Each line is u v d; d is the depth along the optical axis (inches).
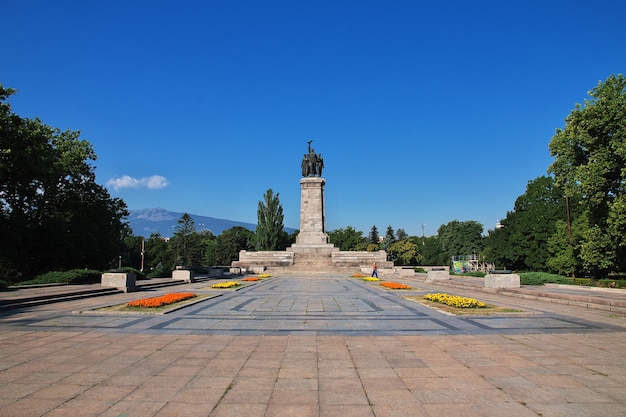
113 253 1921.8
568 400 276.8
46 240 1595.7
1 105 1353.3
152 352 408.5
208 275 1989.4
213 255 4859.7
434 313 676.1
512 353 404.2
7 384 308.8
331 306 771.4
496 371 343.0
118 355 396.2
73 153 1745.8
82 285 1169.4
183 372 339.9
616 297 914.1
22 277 1339.8
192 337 482.0
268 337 482.0
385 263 2391.7
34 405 266.8
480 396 284.4
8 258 1373.0
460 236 4594.0
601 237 1352.1
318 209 2716.5
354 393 290.4
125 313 661.3
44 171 1448.1
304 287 1269.7
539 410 259.4
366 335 493.4
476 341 459.5
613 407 264.8
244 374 334.3
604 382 314.5
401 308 740.7
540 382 314.3
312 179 2738.7
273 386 305.0
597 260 1391.5
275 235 3786.9
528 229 2165.4
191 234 4431.6
